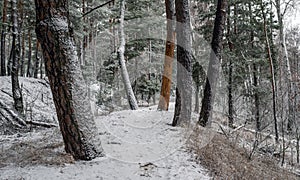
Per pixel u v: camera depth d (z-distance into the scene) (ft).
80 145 16.38
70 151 16.69
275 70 52.65
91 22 63.93
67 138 16.49
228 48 56.80
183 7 27.20
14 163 16.08
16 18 37.63
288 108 34.12
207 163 17.88
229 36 55.01
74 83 16.14
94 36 58.49
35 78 63.93
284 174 23.07
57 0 15.61
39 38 15.65
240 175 18.15
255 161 23.72
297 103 32.37
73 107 16.05
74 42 16.67
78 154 16.44
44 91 57.36
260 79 55.16
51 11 15.48
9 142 24.22
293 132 32.04
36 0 15.51
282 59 49.34
